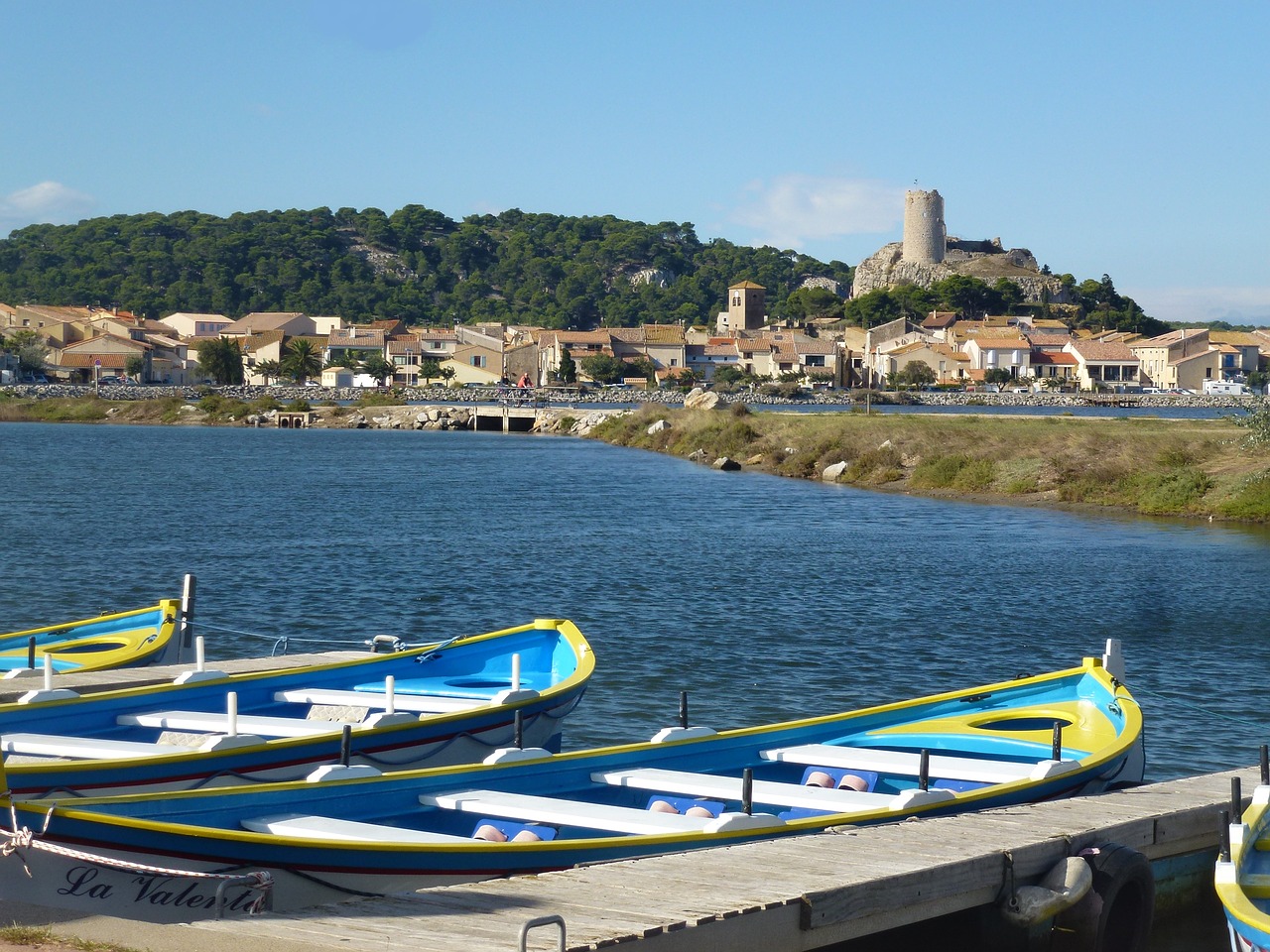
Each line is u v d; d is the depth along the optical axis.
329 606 29.30
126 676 17.05
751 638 25.61
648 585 32.28
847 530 44.75
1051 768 12.76
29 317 193.12
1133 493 53.22
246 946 7.91
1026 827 11.30
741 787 11.92
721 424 91.12
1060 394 190.00
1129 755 14.03
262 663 18.59
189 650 20.88
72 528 44.47
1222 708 20.48
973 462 61.78
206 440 110.69
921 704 14.95
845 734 14.32
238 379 182.12
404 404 159.12
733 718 19.42
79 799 9.19
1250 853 9.89
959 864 10.15
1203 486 50.88
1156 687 21.83
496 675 17.09
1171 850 12.03
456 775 11.30
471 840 9.76
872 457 67.19
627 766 12.46
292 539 41.50
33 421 147.88
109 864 8.19
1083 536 43.00
